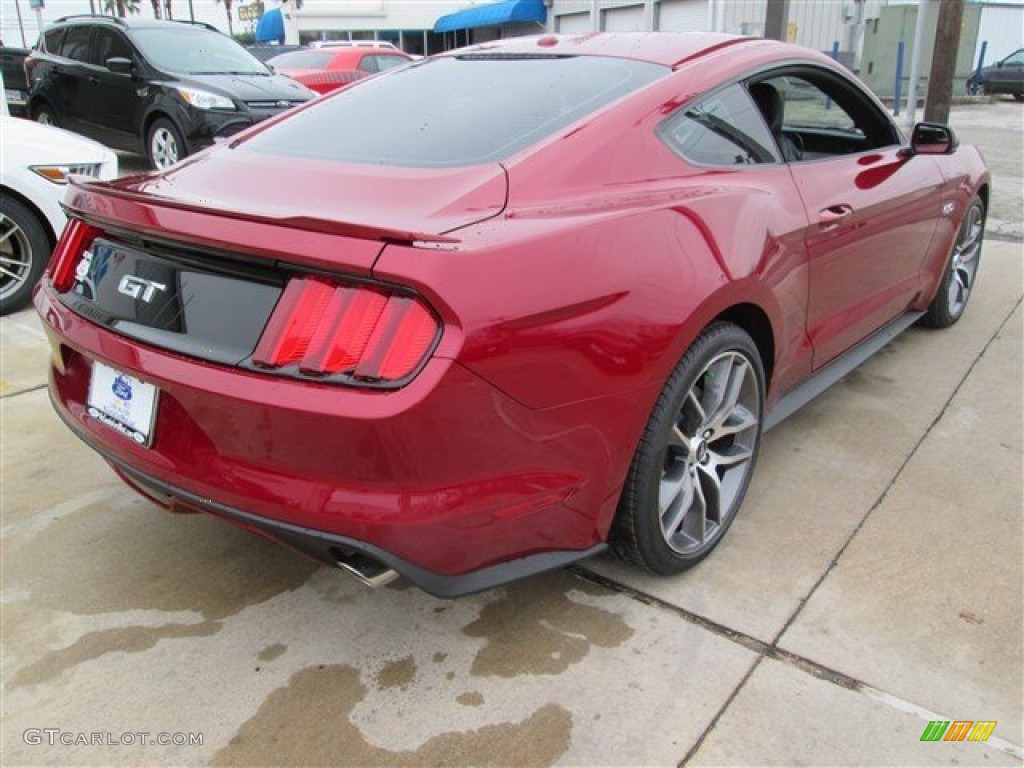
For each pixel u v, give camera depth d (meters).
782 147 2.99
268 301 1.83
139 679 2.13
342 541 1.78
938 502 2.91
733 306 2.40
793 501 2.92
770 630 2.28
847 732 1.94
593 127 2.28
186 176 2.44
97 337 2.09
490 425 1.78
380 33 34.59
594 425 1.98
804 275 2.73
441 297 1.67
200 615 2.37
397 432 1.68
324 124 2.64
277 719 2.01
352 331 1.71
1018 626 2.29
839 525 2.78
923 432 3.45
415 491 1.76
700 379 2.40
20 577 2.52
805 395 3.08
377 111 2.64
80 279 2.26
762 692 2.06
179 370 1.88
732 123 2.67
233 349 1.84
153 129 8.23
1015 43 30.41
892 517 2.82
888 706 2.02
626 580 2.51
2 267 4.87
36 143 4.92
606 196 2.16
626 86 2.50
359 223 1.77
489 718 2.00
